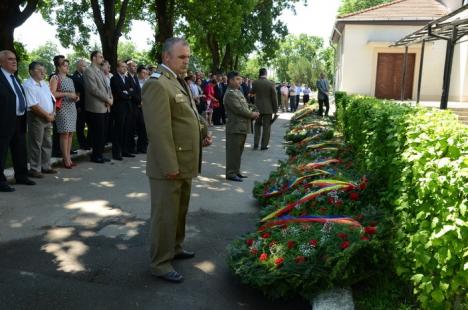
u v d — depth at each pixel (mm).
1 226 5121
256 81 11141
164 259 3953
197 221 5559
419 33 12133
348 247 3506
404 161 3992
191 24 19391
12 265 4109
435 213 3133
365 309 3381
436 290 3027
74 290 3684
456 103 18906
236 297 3678
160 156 3658
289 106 31156
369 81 22609
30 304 3439
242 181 7812
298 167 6773
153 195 3869
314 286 3490
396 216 3941
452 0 22141
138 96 9875
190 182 4152
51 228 5125
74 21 18547
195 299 3623
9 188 6508
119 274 4000
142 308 3455
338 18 22453
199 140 3988
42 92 7219
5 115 6309
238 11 19453
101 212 5754
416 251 3207
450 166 3006
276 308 3525
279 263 3627
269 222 4555
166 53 3811
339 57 27875
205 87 16344
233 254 4004
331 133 10758
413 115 4922
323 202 4996
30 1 12016
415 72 22109
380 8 23141
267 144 11367
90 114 8750
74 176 7656
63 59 7980
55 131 8680
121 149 9594
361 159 6945
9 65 6480
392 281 3684
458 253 2885
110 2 13805
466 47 19531
